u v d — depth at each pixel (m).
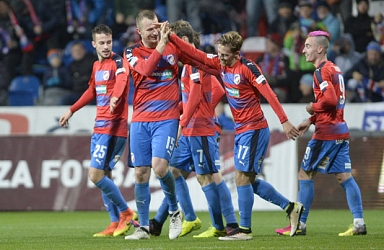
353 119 50.38
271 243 22.67
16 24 59.41
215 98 27.12
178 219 24.58
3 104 57.28
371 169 45.53
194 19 57.94
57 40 59.88
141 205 24.83
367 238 24.78
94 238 26.62
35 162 47.34
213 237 25.81
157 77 23.84
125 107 27.84
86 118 52.50
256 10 57.81
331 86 25.64
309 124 26.97
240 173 24.19
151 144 24.19
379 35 56.03
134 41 57.78
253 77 23.31
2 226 34.59
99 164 27.34
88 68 56.94
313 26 56.03
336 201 45.78
